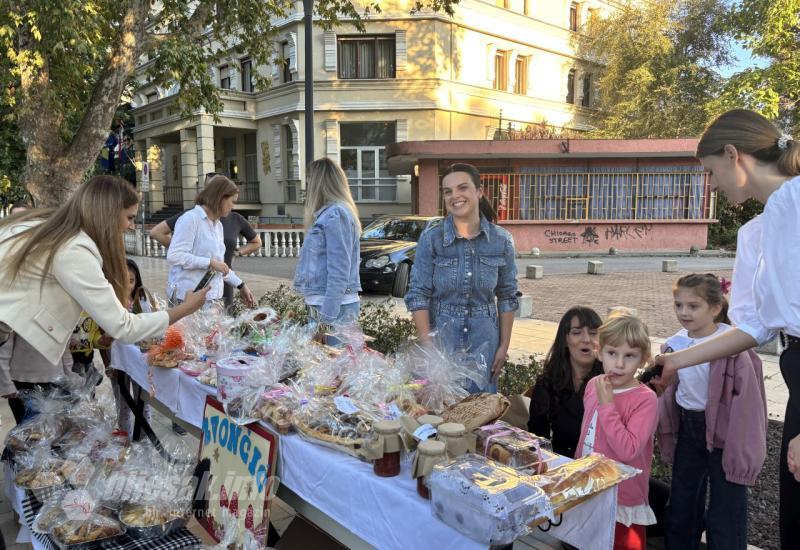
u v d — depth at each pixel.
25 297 2.23
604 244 19.08
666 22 22.64
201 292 2.55
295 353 2.61
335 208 3.30
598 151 17.80
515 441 1.78
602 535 1.79
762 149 1.80
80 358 3.62
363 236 11.08
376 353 2.61
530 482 1.49
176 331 3.06
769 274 1.72
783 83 14.68
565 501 1.58
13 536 2.91
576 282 12.16
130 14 8.99
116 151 24.02
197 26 10.36
